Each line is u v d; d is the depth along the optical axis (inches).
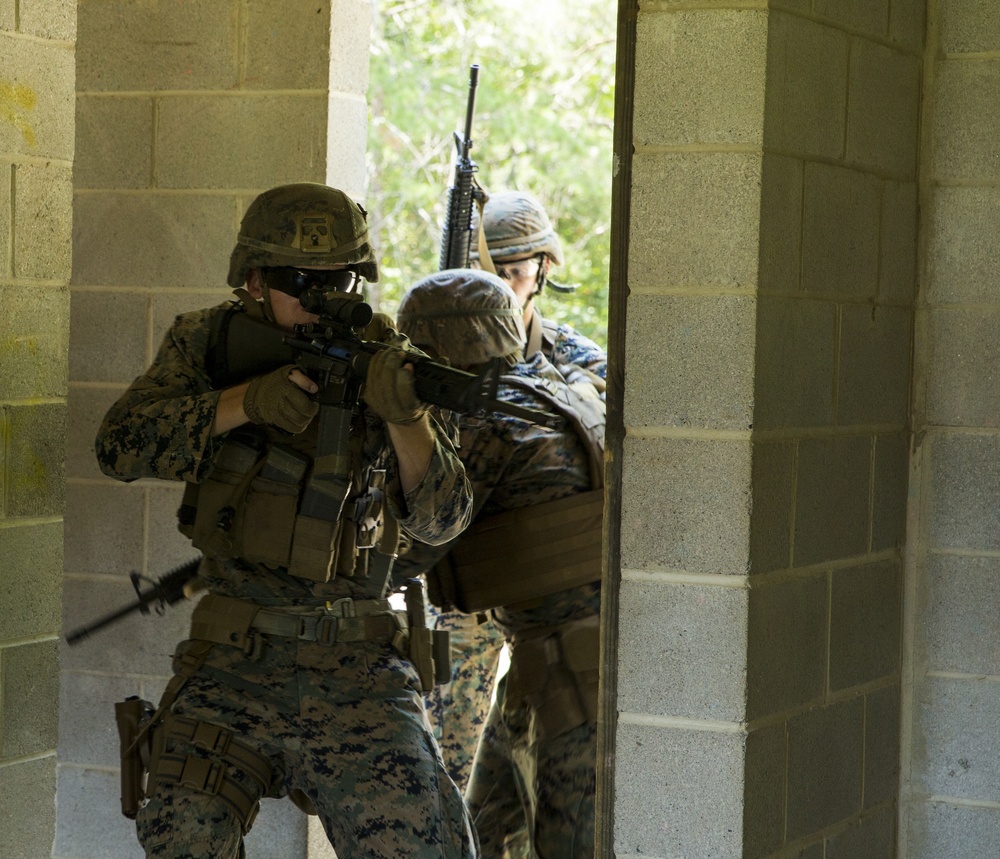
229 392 283.3
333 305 282.8
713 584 283.6
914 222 342.6
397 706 287.1
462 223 458.3
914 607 347.9
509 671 344.2
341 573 290.8
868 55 316.5
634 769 290.7
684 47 281.0
